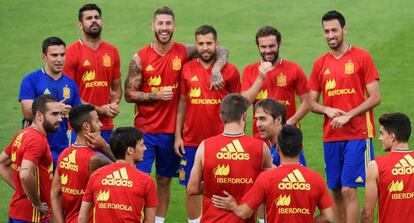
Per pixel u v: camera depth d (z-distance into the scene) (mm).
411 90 45156
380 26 54969
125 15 57281
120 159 22719
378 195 22922
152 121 31344
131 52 51156
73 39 52969
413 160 22703
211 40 30125
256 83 28984
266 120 23609
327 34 29984
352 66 29953
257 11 58031
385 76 47219
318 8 58438
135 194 22344
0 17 57000
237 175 22812
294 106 30578
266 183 21922
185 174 31312
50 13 57688
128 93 31219
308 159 37500
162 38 30641
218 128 30797
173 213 32531
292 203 21812
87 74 31625
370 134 30109
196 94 30656
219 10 58281
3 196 34188
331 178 30734
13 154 25391
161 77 31141
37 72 29797
